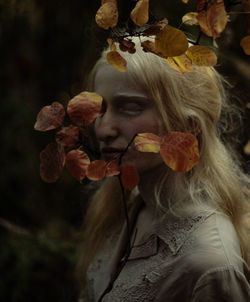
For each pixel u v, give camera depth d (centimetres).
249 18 63
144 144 63
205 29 61
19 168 227
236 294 71
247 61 146
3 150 228
